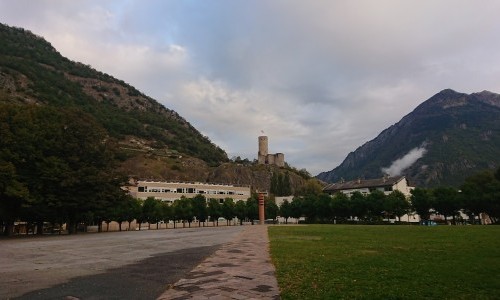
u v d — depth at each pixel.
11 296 10.79
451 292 10.45
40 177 52.31
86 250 25.80
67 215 59.22
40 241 37.44
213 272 14.96
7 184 48.09
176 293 11.06
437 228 52.78
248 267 16.23
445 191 87.12
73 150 57.88
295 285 11.68
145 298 10.46
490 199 76.44
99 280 13.34
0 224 63.84
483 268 14.59
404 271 14.09
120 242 34.25
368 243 27.62
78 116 60.91
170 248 26.98
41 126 55.31
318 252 21.52
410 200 93.44
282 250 23.05
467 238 30.92
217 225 118.56
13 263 18.45
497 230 43.09
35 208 52.88
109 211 71.44
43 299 10.41
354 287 11.17
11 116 53.03
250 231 54.25
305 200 112.81
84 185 57.41
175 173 189.62
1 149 49.66
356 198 97.44
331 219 104.19
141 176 173.62
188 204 107.94
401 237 33.81
